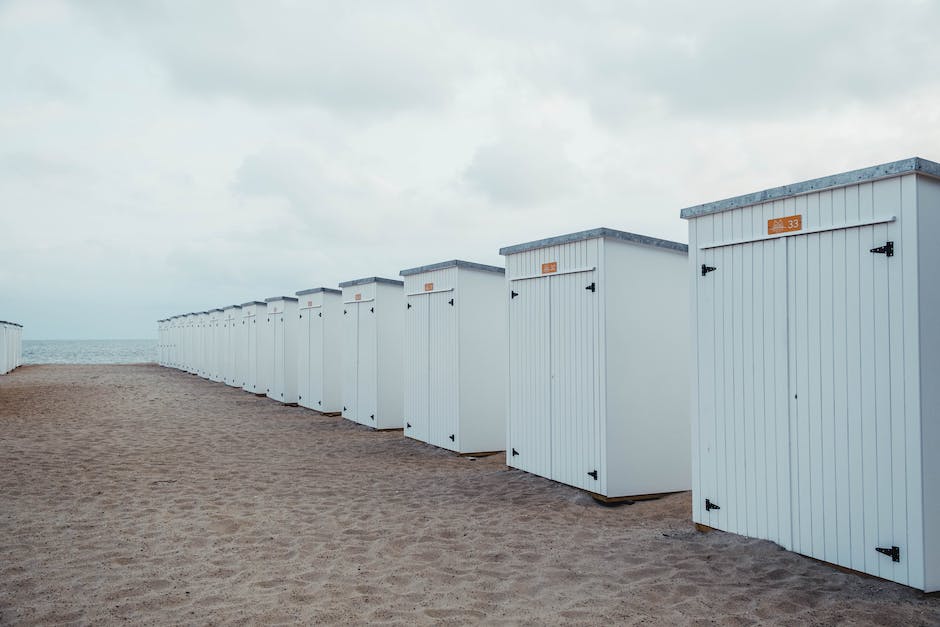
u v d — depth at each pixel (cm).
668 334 709
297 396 1645
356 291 1327
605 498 668
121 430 1150
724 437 530
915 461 399
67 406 1506
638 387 689
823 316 455
